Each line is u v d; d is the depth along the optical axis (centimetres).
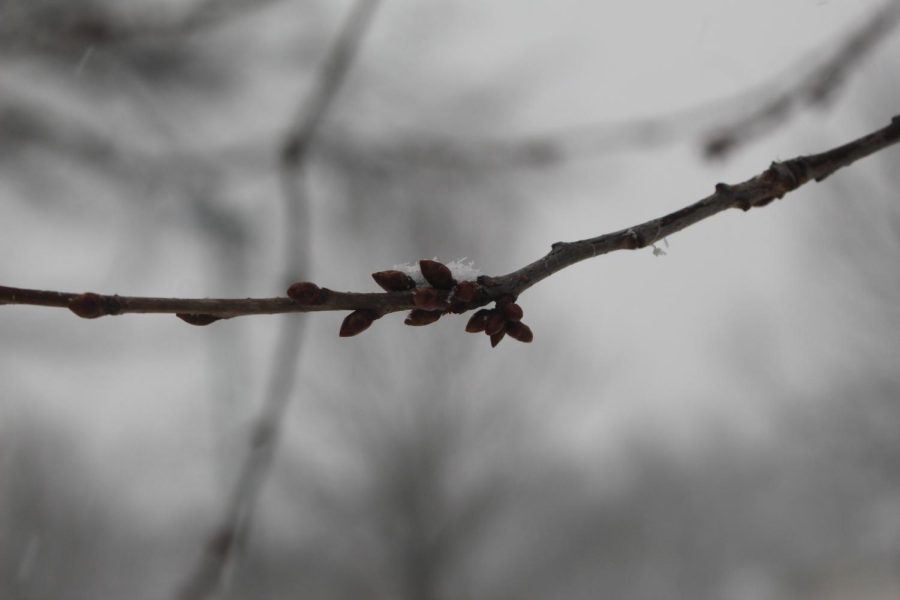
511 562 1035
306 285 100
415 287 109
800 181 127
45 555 887
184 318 99
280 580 934
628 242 118
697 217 123
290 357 200
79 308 91
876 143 131
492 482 972
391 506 950
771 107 242
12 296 91
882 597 1073
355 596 941
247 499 184
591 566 1105
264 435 192
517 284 112
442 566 955
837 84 235
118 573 926
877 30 227
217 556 175
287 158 269
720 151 249
